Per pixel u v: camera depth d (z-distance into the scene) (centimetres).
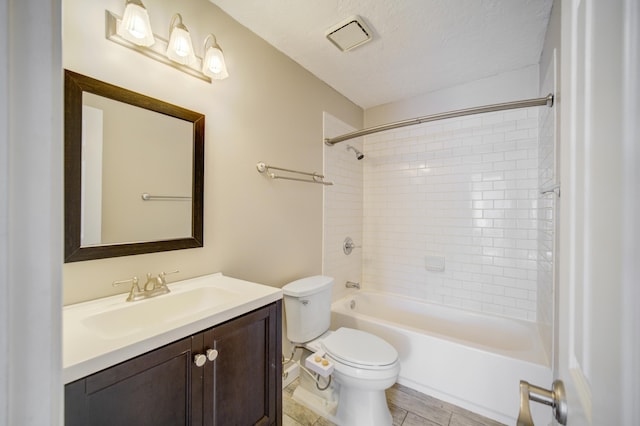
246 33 163
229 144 154
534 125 207
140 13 106
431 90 248
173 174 128
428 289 254
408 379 186
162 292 114
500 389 157
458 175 239
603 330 34
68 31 98
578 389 43
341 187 255
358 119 281
